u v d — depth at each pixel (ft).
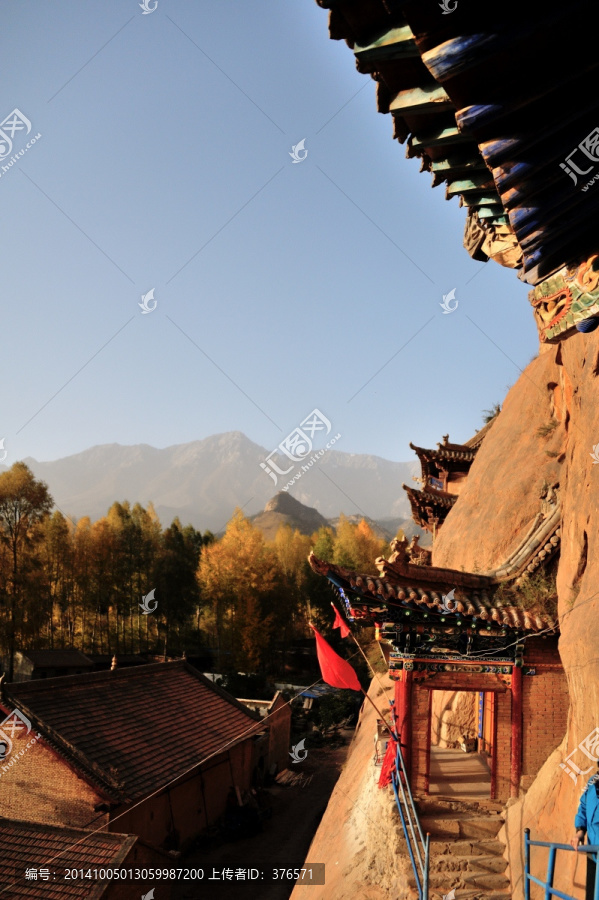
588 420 35.04
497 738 42.55
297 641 222.48
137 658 185.37
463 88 10.14
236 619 191.52
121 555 209.26
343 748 133.90
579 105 10.23
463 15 9.23
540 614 42.55
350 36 11.04
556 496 47.14
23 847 56.13
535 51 9.48
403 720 42.78
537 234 12.49
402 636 43.45
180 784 83.82
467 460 96.58
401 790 41.52
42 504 168.96
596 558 32.76
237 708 111.55
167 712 96.84
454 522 65.62
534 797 37.93
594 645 30.48
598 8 8.86
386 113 12.89
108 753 78.02
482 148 10.96
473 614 41.86
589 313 12.80
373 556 246.06
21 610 163.32
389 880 38.50
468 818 40.65
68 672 156.66
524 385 67.36
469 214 21.76
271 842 89.30
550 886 23.91
